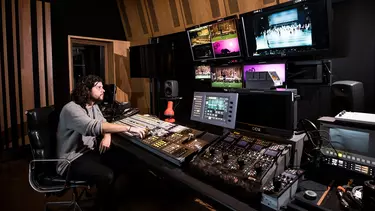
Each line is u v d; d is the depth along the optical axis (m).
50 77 4.45
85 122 2.00
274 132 1.64
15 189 3.02
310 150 1.59
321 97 2.12
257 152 1.49
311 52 1.96
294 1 1.90
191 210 2.11
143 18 4.19
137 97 4.81
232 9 2.79
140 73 3.61
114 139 2.29
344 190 1.28
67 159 1.99
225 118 1.87
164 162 1.73
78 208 2.38
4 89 4.10
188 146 1.79
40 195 2.87
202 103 2.08
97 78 2.30
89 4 4.55
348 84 1.68
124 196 2.61
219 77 2.71
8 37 4.09
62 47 4.49
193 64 3.21
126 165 2.52
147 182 2.64
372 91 1.87
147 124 2.43
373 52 1.84
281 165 1.40
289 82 2.19
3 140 4.12
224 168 1.43
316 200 1.25
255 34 2.26
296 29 1.97
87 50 5.22
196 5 3.15
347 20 1.95
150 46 3.39
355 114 1.47
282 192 1.20
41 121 2.04
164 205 2.39
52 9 4.44
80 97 2.20
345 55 1.99
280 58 2.26
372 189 1.00
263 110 1.71
